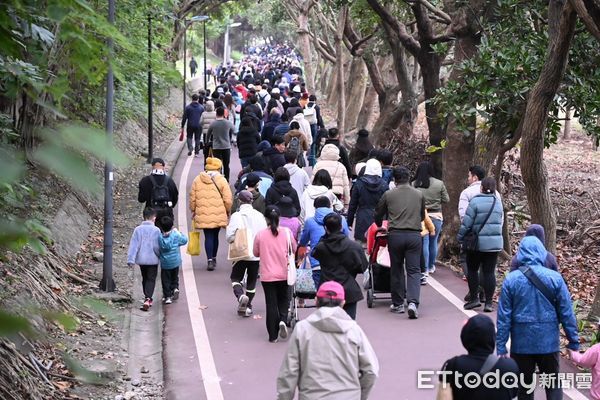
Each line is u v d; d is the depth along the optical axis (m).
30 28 3.58
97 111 19.81
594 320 12.99
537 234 9.25
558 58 12.47
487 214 13.11
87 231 17.70
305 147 21.48
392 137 28.81
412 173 26.41
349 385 6.82
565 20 11.95
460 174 17.45
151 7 16.38
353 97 43.41
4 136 7.69
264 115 30.94
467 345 6.21
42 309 1.58
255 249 11.98
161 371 11.16
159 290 15.04
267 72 52.81
